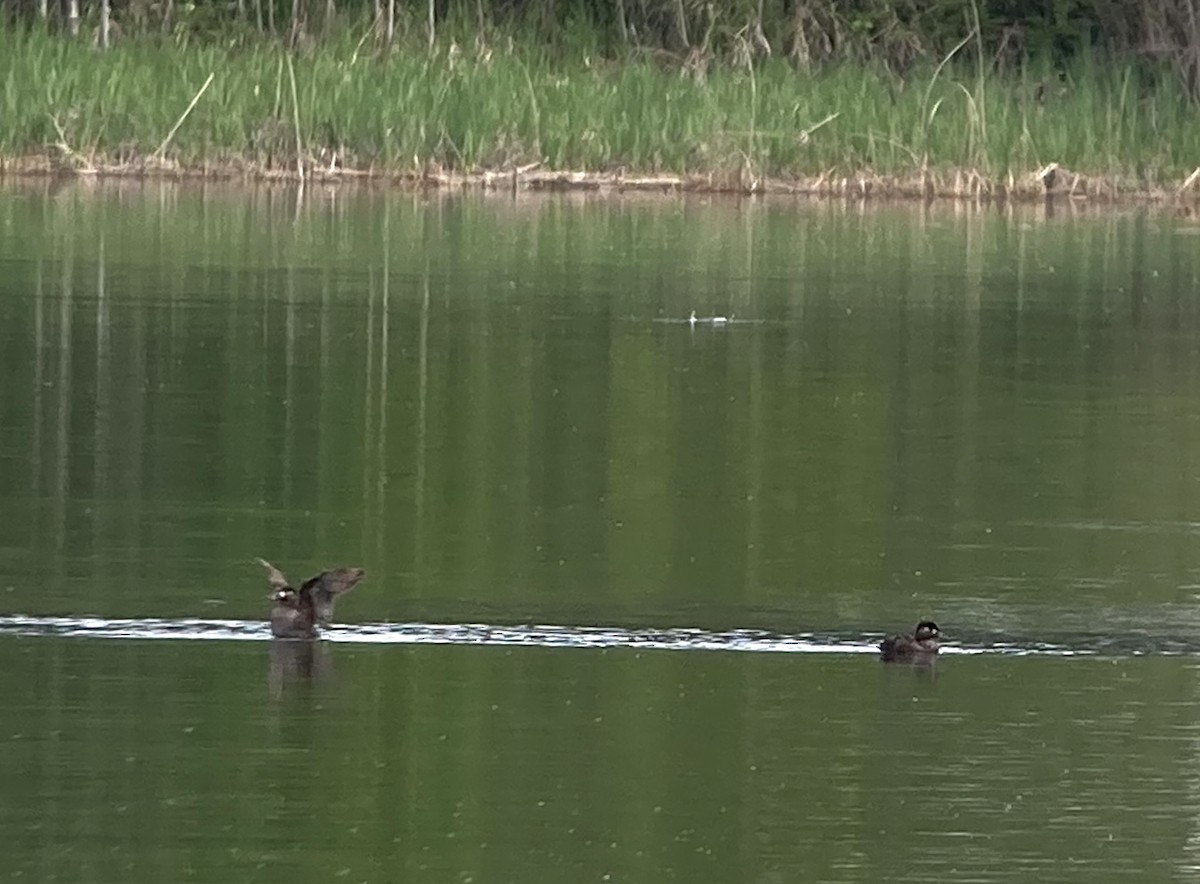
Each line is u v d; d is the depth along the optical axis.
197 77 122.50
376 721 35.78
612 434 58.88
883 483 54.25
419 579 44.25
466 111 123.56
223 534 47.44
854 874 30.45
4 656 38.59
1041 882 30.28
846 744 35.28
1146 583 45.41
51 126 119.56
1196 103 135.25
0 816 31.62
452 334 73.44
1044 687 38.31
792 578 45.22
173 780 33.09
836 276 91.81
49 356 66.75
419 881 29.78
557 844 31.12
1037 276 94.06
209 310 76.31
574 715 36.31
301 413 60.16
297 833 31.30
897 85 132.38
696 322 78.06
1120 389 68.31
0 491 50.62
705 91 126.75
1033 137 126.88
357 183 121.81
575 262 93.50
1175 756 35.03
